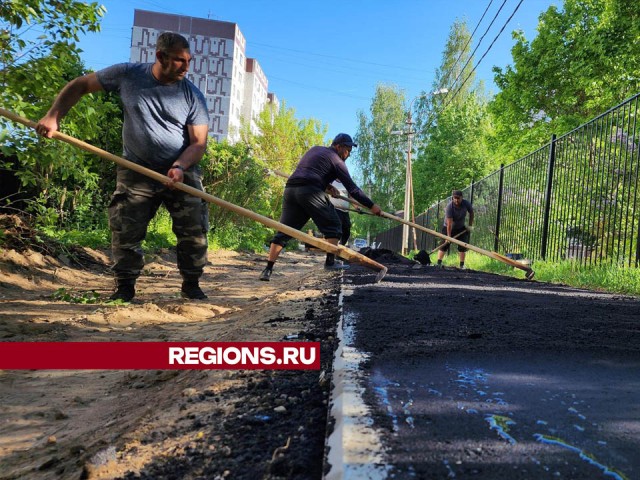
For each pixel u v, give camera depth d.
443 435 1.22
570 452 1.14
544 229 9.59
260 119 32.84
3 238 6.77
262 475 1.24
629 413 1.42
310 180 6.45
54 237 8.30
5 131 5.95
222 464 1.34
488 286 5.63
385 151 52.28
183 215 5.13
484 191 14.52
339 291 4.99
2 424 2.17
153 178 4.42
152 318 4.31
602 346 2.33
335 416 1.39
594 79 16.28
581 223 8.26
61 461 1.70
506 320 3.01
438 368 1.87
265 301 5.14
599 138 7.93
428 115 43.97
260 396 1.86
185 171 4.97
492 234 13.35
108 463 1.46
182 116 4.86
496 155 24.44
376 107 53.44
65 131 6.59
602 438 1.23
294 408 1.71
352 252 3.90
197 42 73.75
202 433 1.57
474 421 1.33
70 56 6.35
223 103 74.19
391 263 10.98
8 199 8.21
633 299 4.64
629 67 15.29
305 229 34.72
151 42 73.81
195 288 5.54
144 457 1.50
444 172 31.03
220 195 17.66
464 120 31.38
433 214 22.36
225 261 13.02
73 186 10.31
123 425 1.92
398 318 2.97
